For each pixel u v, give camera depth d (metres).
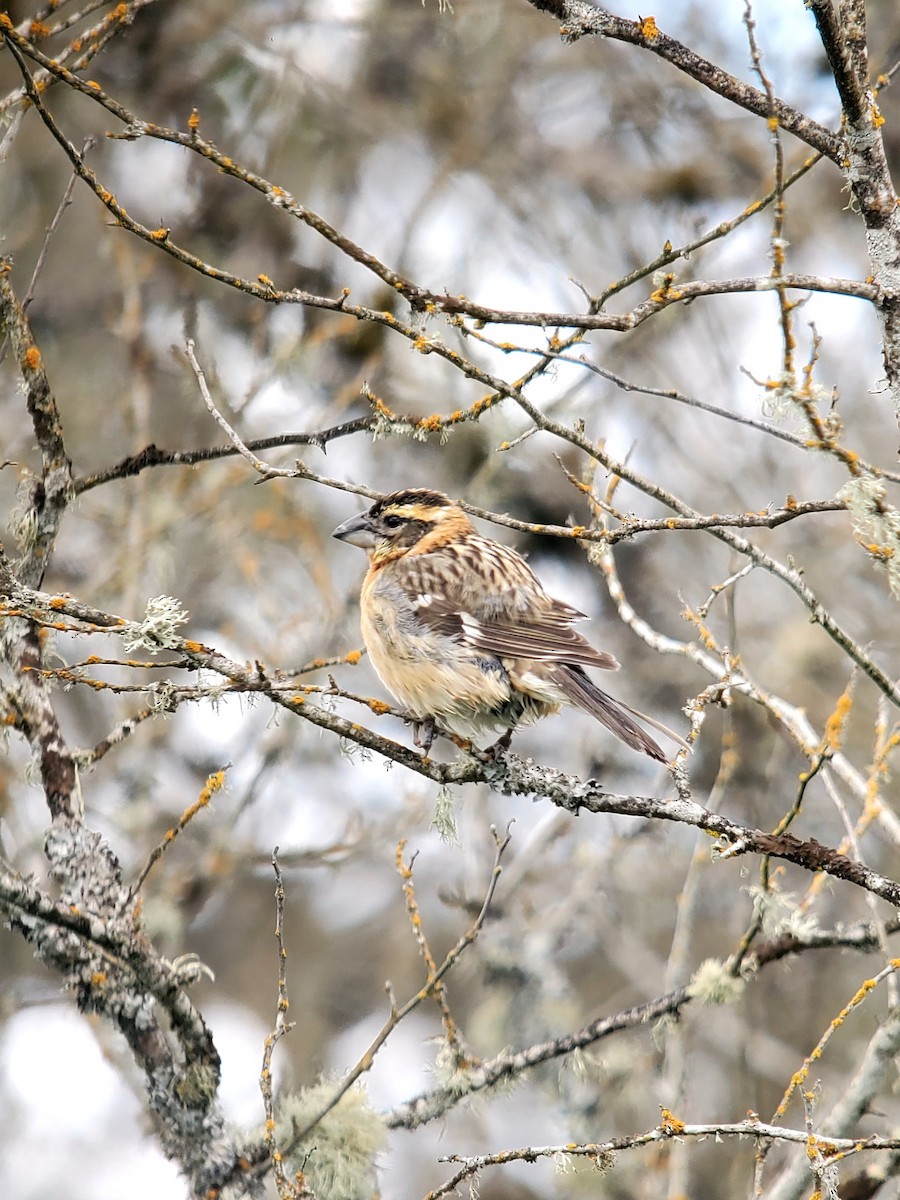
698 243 7.09
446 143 16.02
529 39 16.53
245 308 14.41
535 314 6.79
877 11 14.60
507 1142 11.84
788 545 14.02
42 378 7.95
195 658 6.71
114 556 13.01
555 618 8.90
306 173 15.39
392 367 14.28
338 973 13.52
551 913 12.15
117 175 14.69
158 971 7.38
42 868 11.05
